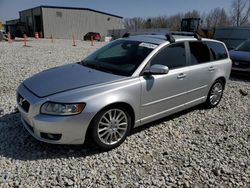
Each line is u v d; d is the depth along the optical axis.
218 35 15.47
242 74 9.11
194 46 5.04
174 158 3.71
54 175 3.21
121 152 3.78
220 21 55.09
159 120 4.96
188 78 4.75
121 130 3.89
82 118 3.41
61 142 3.46
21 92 3.81
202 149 4.01
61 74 4.07
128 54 4.38
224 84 5.96
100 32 56.62
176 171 3.43
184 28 25.94
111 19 58.12
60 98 3.38
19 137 4.04
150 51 4.25
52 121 3.32
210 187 3.17
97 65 4.37
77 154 3.66
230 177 3.37
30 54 13.78
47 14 50.00
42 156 3.57
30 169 3.30
